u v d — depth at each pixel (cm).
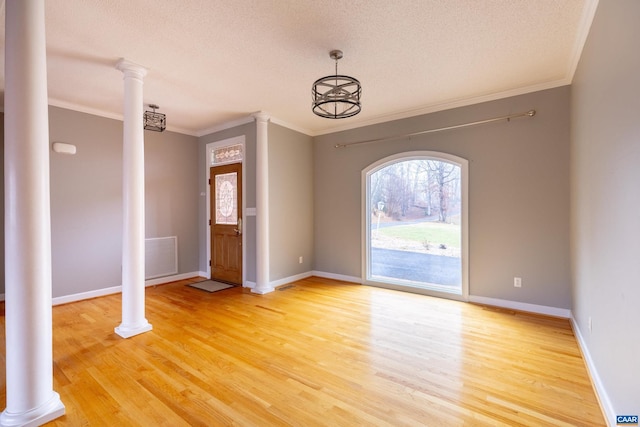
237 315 348
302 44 258
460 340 278
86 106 408
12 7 170
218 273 521
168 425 170
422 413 180
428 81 332
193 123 498
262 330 304
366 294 430
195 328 310
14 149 171
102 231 430
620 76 159
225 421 173
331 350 261
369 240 489
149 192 487
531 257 349
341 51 269
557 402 189
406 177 455
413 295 424
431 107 412
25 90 172
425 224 438
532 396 195
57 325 318
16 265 172
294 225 512
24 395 171
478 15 220
